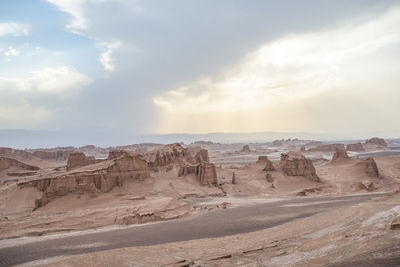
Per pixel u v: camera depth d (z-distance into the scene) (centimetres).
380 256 2469
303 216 5166
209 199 7469
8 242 4066
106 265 2962
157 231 4497
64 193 6781
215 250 3384
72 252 3584
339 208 5409
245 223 4844
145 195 7375
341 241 3145
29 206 6531
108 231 4578
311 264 2584
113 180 7650
